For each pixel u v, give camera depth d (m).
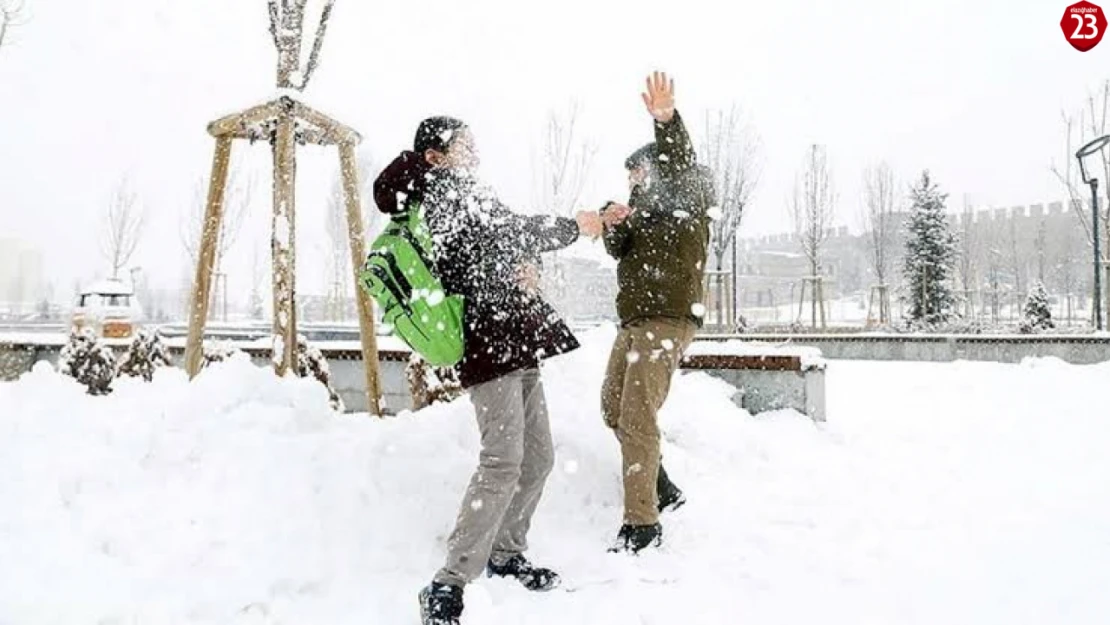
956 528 3.67
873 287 27.30
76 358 6.84
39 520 2.73
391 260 2.74
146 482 3.03
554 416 4.25
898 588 3.01
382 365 6.93
